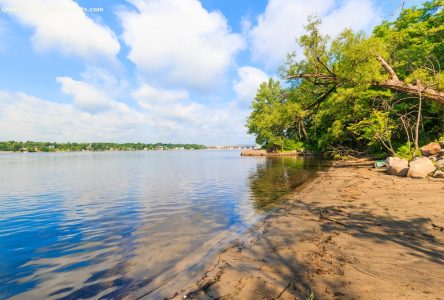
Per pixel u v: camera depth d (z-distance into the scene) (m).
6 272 5.01
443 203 7.91
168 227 7.65
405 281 3.55
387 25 31.19
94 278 4.63
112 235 7.15
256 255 4.96
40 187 18.00
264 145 73.62
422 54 23.38
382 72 18.11
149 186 17.25
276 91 61.31
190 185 17.27
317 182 15.04
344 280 3.69
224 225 7.67
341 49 16.31
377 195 9.90
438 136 22.58
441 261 4.18
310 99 22.22
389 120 22.06
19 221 9.15
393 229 5.94
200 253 5.45
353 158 32.50
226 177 21.58
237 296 3.51
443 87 15.24
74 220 9.05
